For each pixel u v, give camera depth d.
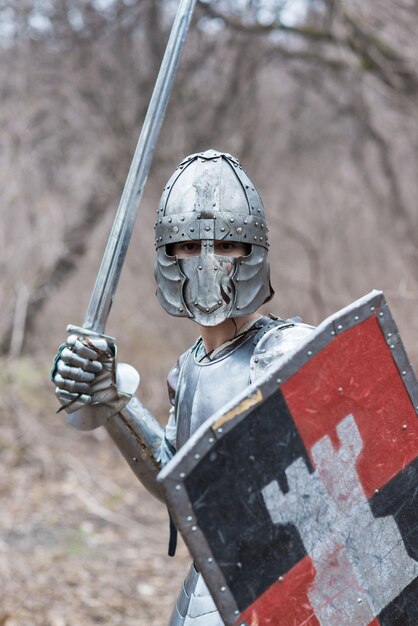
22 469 13.73
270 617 3.70
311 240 18.45
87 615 8.77
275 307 18.48
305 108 18.55
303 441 3.74
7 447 14.42
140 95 17.81
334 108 18.33
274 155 18.69
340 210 18.30
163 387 17.03
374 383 3.83
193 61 17.39
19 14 17.44
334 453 3.78
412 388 3.87
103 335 4.33
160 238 4.19
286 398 3.72
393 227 17.11
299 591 3.73
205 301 4.09
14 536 10.98
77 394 4.36
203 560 3.63
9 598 9.01
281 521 3.71
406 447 3.86
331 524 3.77
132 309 17.78
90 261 18.45
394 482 3.84
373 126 17.44
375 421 3.83
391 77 15.00
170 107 17.50
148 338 17.61
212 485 3.64
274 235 18.72
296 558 3.72
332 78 18.12
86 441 15.36
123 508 12.45
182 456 3.60
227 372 4.16
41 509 12.08
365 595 3.79
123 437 4.59
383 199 17.53
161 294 4.23
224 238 4.07
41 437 14.98
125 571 10.01
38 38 17.67
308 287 18.39
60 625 8.46
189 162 4.19
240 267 4.11
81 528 11.43
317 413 3.76
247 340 4.21
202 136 17.73
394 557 3.84
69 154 17.91
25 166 17.25
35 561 10.11
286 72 18.30
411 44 14.20
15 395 15.62
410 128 15.84
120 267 4.38
